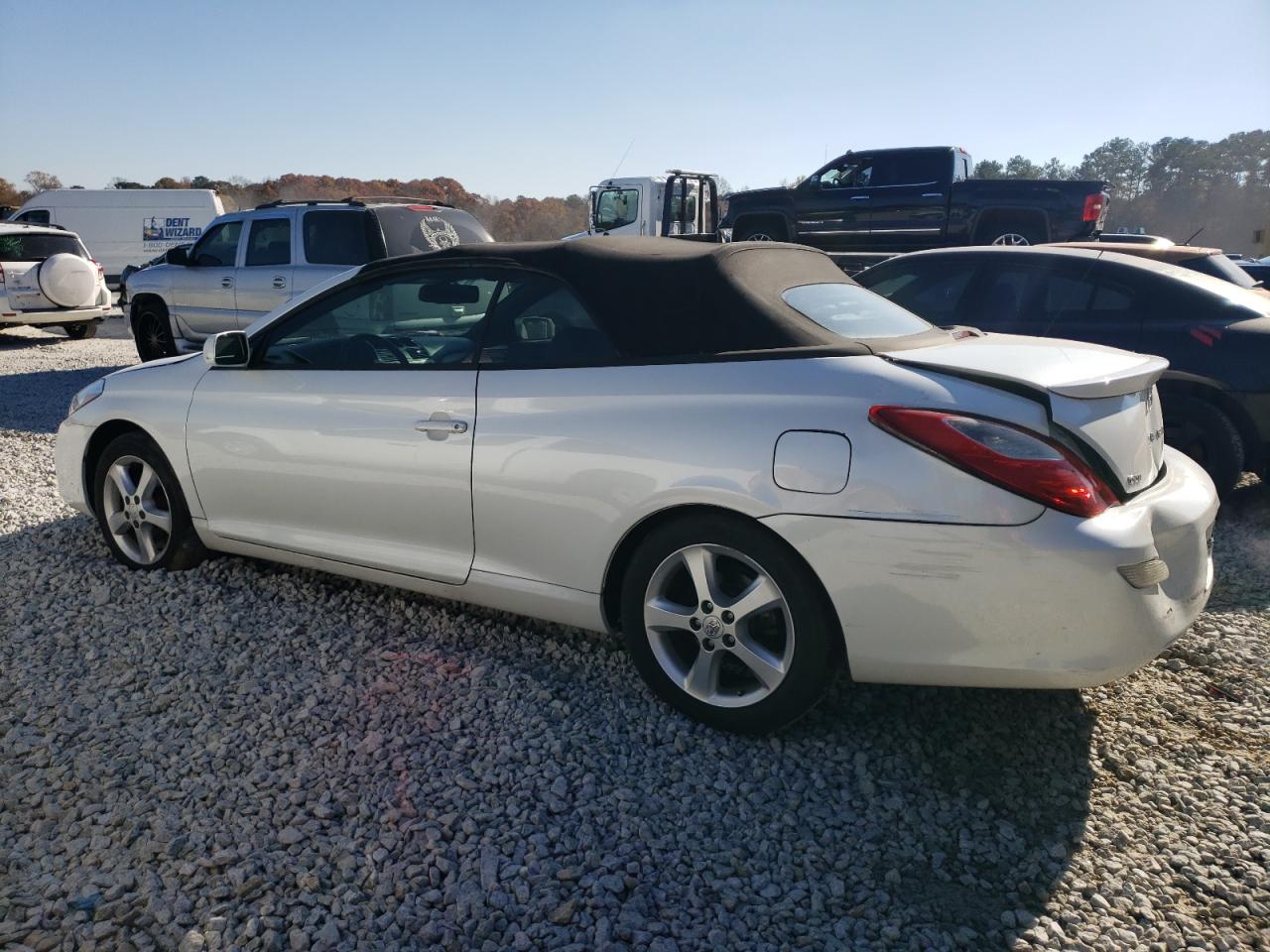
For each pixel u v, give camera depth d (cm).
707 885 234
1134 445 276
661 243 351
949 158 1491
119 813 255
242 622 379
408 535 356
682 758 286
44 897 224
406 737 293
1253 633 385
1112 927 220
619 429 298
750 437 276
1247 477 664
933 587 256
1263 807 266
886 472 258
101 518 450
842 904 228
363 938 213
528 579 329
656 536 296
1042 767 286
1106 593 247
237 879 230
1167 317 568
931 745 296
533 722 303
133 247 2314
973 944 215
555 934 215
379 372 363
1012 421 254
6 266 1436
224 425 397
